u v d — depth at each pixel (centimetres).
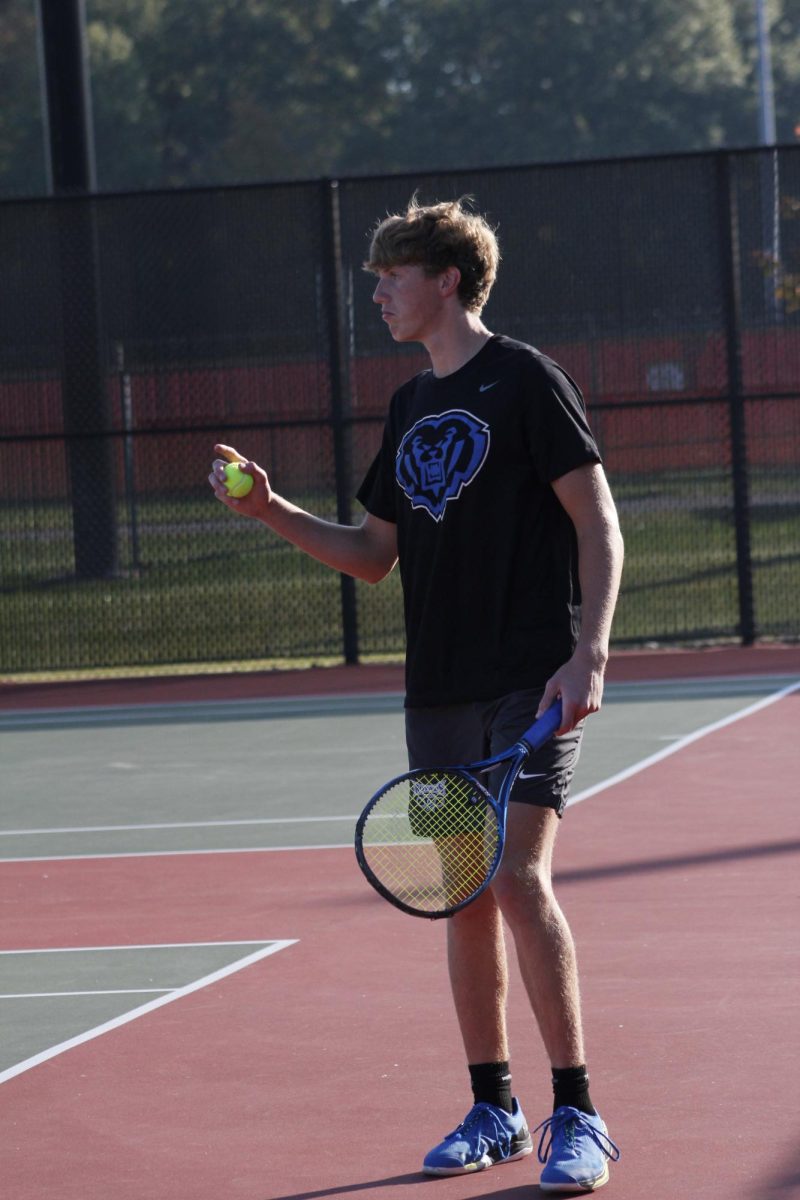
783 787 1634
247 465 822
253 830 1570
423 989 1055
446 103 11150
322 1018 1007
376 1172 776
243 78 11169
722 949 1112
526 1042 945
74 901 1338
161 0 11219
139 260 2656
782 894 1245
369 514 843
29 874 1439
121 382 2666
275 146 10831
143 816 1662
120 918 1277
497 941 784
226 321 2656
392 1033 972
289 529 837
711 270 2623
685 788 1653
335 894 1312
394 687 2466
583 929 1177
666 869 1336
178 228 2653
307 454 2664
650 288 2631
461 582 767
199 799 1736
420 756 792
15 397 2672
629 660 2620
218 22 11162
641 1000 1012
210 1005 1044
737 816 1516
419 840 789
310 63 11244
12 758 2045
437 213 773
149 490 2680
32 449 2678
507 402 755
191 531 2681
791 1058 899
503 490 757
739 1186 737
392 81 11331
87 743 2130
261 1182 770
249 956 1152
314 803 1683
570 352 2652
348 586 2688
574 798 1630
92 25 10575
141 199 2652
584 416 762
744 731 1958
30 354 2667
